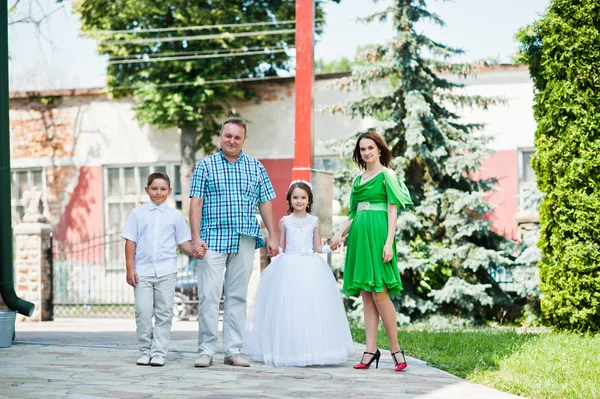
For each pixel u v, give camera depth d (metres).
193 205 5.96
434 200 12.39
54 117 18.88
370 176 6.09
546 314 9.08
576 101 8.57
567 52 8.62
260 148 17.50
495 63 12.99
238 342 6.04
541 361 6.27
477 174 15.56
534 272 11.77
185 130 17.31
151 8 16.77
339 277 12.23
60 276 16.50
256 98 17.44
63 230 18.70
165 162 18.20
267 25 17.25
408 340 7.98
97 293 17.77
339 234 6.25
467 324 11.96
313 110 7.97
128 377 5.36
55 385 5.00
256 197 6.16
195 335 8.98
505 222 15.41
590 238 8.53
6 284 7.48
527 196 12.77
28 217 13.43
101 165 18.56
